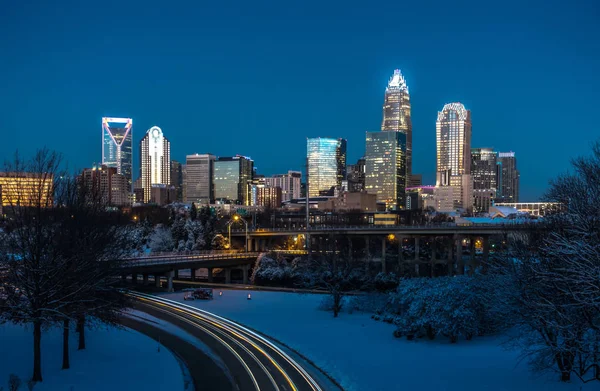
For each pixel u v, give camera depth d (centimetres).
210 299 9850
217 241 17025
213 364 5350
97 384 4419
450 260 16350
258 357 5641
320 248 16638
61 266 4634
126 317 7806
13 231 4862
